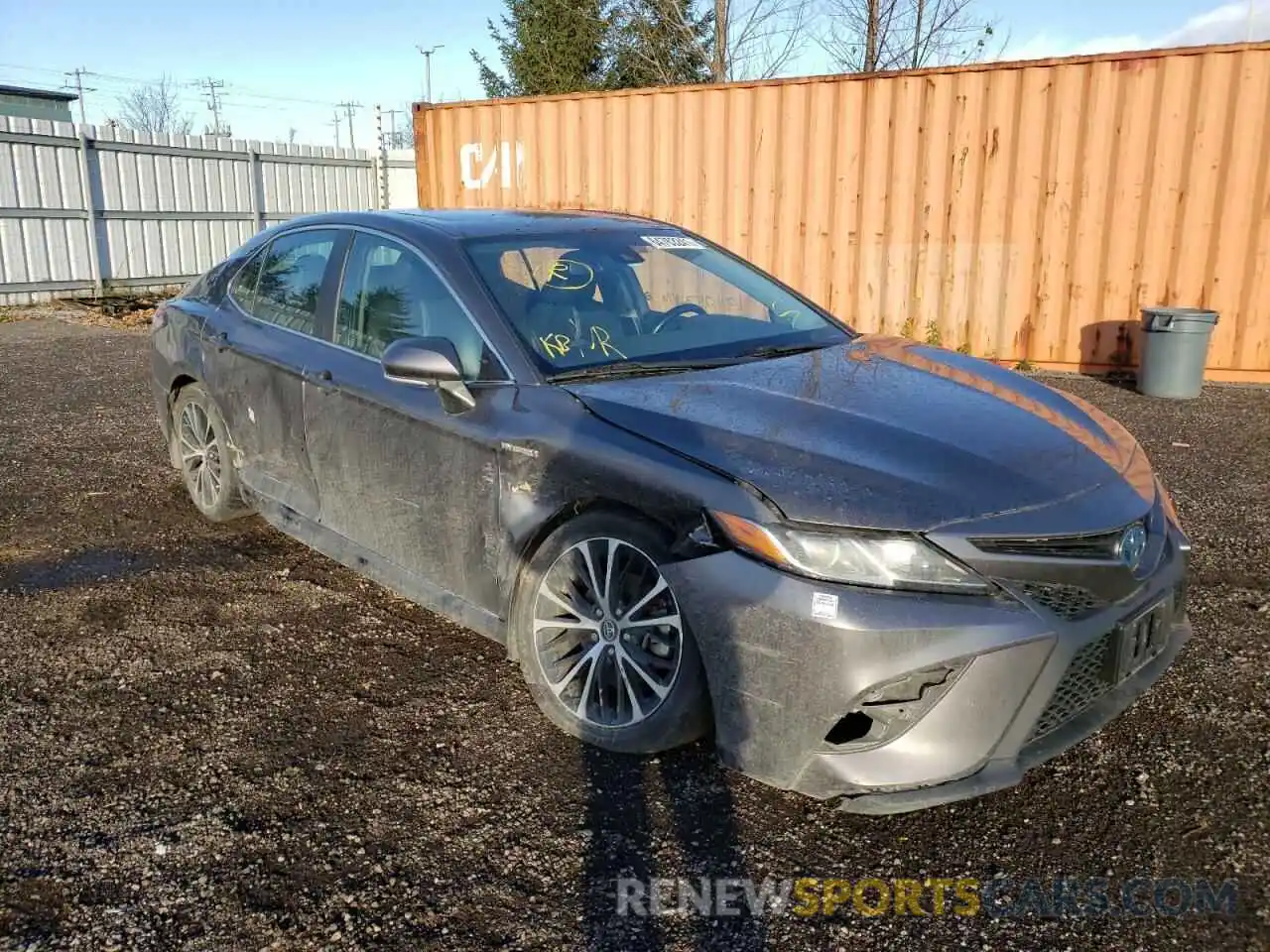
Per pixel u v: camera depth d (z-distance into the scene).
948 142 8.96
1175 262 8.53
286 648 3.64
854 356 3.54
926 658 2.31
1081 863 2.46
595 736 2.87
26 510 5.21
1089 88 8.44
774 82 9.41
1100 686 2.57
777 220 9.71
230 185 16.73
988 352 9.27
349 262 3.91
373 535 3.62
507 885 2.38
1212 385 8.65
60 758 2.91
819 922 2.27
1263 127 8.08
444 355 3.04
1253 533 4.91
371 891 2.36
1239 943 2.19
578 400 2.98
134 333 12.42
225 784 2.78
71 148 14.31
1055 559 2.42
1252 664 3.48
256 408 4.19
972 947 2.19
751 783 2.78
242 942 2.19
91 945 2.18
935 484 2.48
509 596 3.08
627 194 10.30
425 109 11.14
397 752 2.95
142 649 3.62
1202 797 2.71
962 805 2.70
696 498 2.57
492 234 3.70
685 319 3.69
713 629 2.52
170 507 5.26
